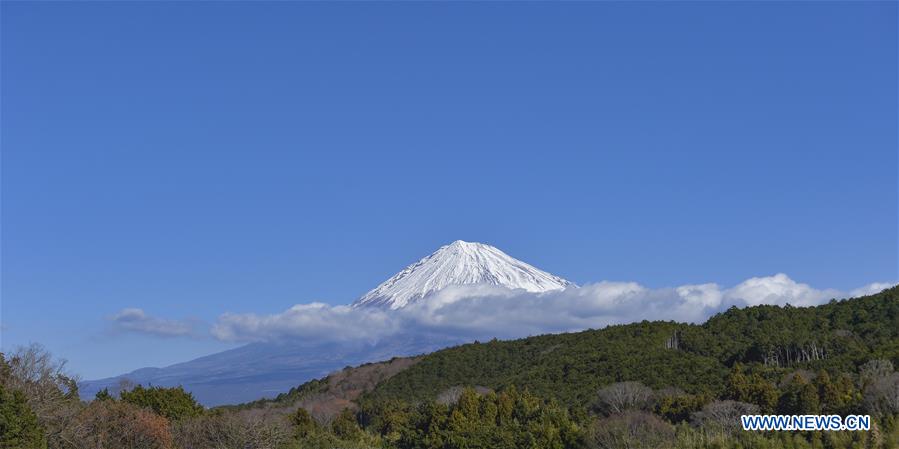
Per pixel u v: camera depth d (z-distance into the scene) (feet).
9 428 185.47
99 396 277.03
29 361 221.87
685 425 263.08
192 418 270.67
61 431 211.20
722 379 349.20
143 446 231.91
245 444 262.26
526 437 276.21
